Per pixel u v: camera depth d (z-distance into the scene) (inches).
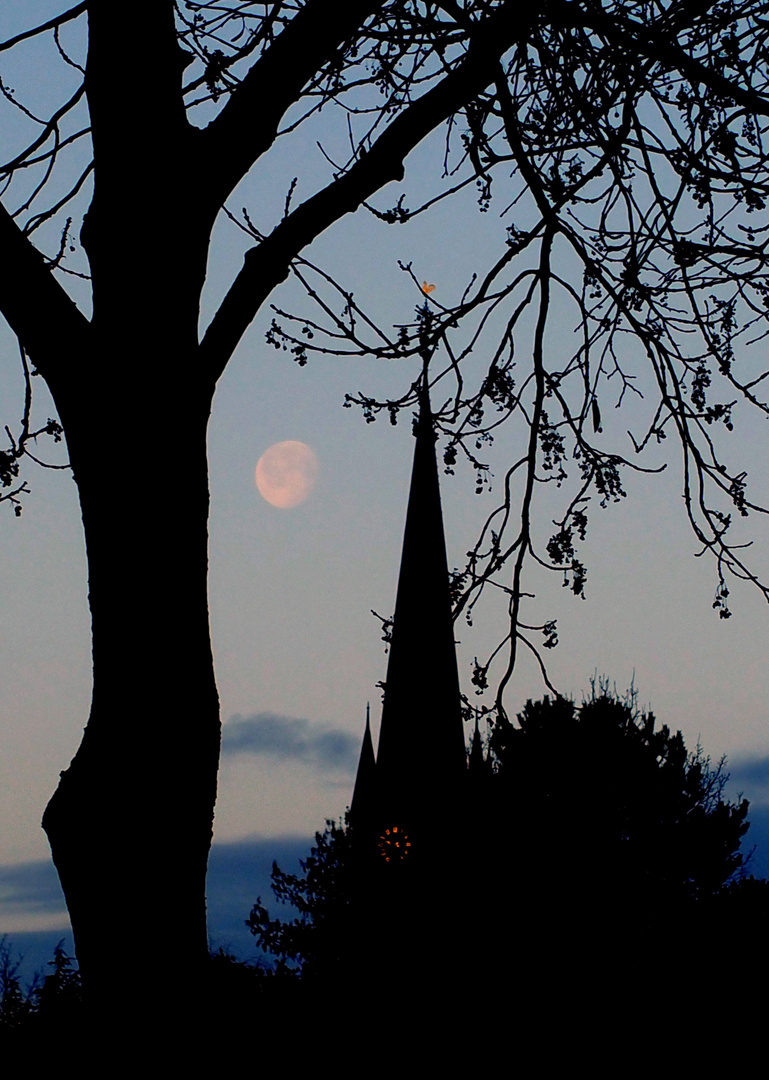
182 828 575.8
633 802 3878.0
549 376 888.9
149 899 562.3
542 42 984.9
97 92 674.8
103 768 576.7
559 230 896.3
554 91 984.3
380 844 4621.1
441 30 931.3
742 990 3735.2
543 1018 3681.1
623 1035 3651.6
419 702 5255.9
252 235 871.7
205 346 663.8
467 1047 3639.3
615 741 3826.3
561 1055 3624.5
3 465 828.0
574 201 996.6
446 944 3833.7
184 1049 545.3
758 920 3900.1
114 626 595.2
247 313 677.3
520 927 3769.7
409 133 716.7
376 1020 3558.1
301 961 4471.0
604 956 3762.3
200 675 602.5
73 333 643.5
